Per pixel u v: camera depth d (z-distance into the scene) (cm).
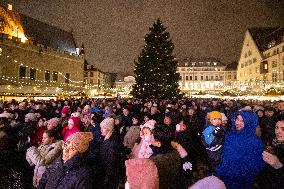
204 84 10094
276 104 1633
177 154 362
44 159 584
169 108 1364
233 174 446
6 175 537
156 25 3922
